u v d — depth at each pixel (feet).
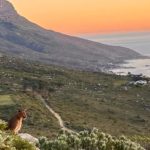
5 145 45.73
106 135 67.36
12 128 50.16
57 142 62.95
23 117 50.90
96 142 64.13
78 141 63.57
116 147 65.67
